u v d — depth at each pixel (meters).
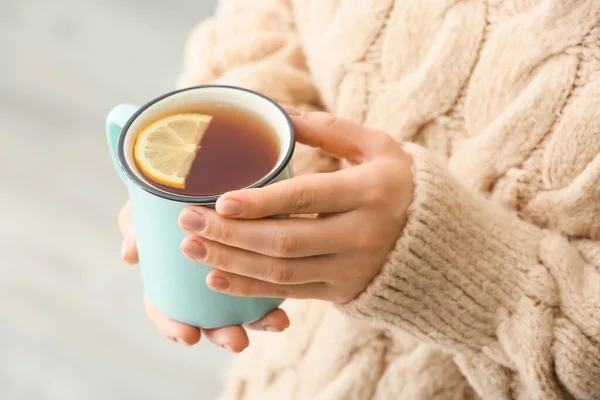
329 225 0.58
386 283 0.61
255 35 0.80
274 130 0.58
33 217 1.61
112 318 1.49
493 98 0.68
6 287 1.52
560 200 0.67
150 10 1.96
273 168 0.56
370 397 0.72
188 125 0.58
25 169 1.68
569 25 0.63
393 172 0.60
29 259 1.55
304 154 0.76
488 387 0.68
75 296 1.51
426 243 0.61
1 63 1.87
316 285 0.61
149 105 0.59
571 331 0.65
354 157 0.63
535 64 0.65
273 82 0.77
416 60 0.70
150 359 1.44
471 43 0.67
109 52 1.88
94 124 1.76
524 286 0.65
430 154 0.63
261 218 0.57
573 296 0.65
